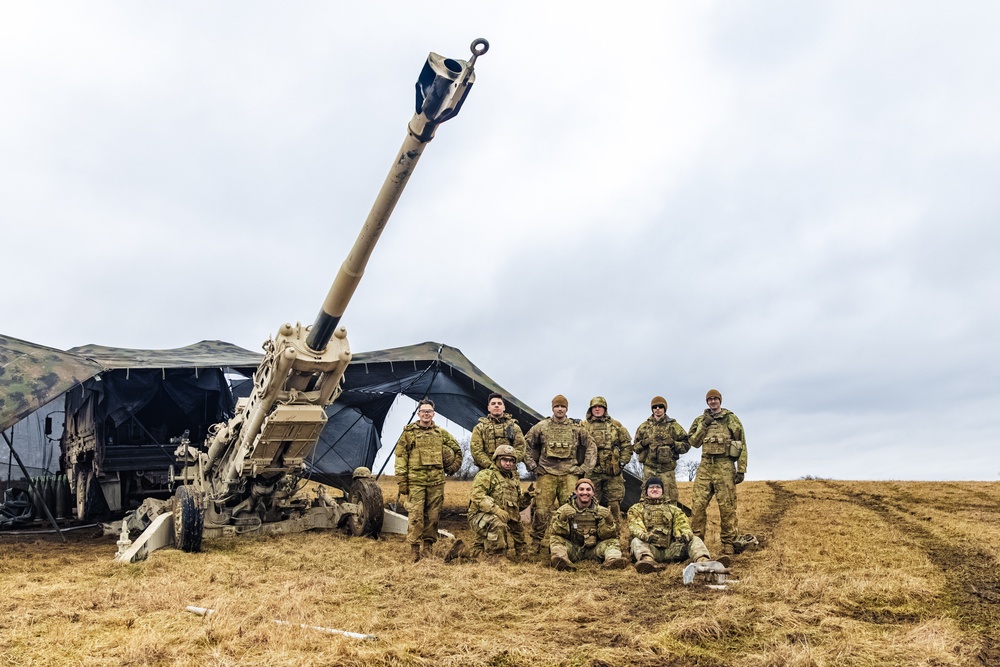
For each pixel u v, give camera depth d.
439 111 6.16
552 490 9.19
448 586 6.89
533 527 9.20
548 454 9.19
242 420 10.21
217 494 10.53
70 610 6.06
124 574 7.95
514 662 4.80
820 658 4.69
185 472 11.16
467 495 17.42
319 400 9.66
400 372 13.90
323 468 16.44
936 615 5.77
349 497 11.60
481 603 6.32
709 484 9.23
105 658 4.86
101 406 13.23
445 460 8.99
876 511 12.07
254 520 10.47
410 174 6.95
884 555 8.02
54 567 8.62
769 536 9.77
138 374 13.25
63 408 15.81
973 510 11.89
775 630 5.39
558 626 5.61
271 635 5.28
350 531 10.66
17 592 6.81
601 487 10.38
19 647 5.13
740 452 9.12
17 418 10.68
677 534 7.96
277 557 8.83
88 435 13.65
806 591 6.45
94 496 13.62
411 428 8.91
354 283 8.25
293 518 10.77
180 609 6.16
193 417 14.68
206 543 9.74
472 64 5.98
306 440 9.79
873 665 4.60
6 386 10.96
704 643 5.18
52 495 14.48
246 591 6.92
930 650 4.84
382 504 10.28
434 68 5.91
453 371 13.94
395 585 7.09
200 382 14.13
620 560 7.56
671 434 10.19
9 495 14.31
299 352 8.98
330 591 6.88
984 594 6.36
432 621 5.78
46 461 15.73
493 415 9.44
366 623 5.66
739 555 8.59
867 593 6.35
